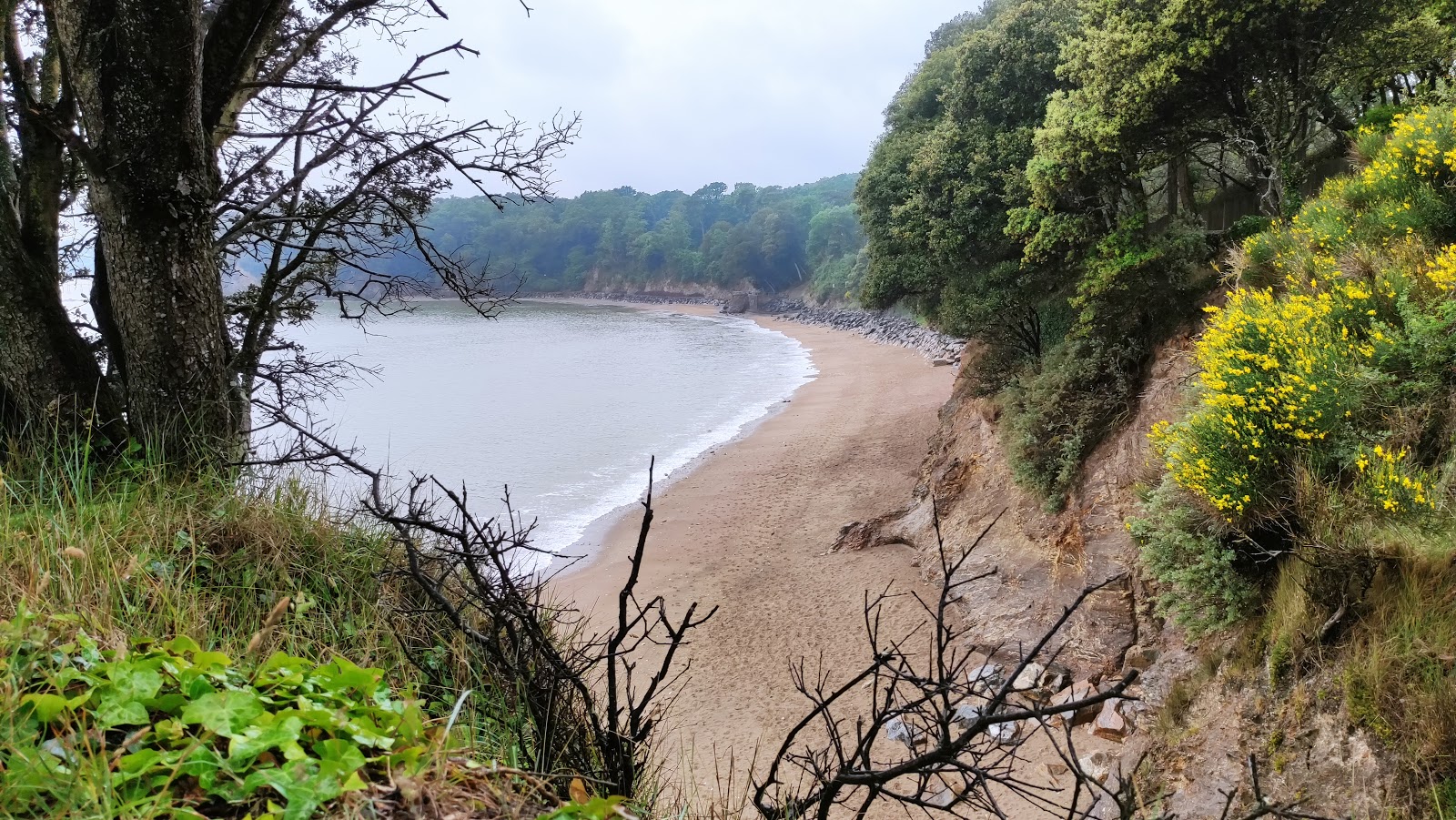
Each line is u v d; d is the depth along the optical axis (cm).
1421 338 772
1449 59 1464
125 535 379
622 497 2750
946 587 295
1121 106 1480
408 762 189
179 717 188
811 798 320
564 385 5166
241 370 711
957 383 2425
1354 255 938
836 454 2920
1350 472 773
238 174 855
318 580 415
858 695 1286
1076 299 1597
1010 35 2211
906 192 2561
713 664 1462
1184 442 949
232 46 568
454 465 3175
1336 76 1424
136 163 503
